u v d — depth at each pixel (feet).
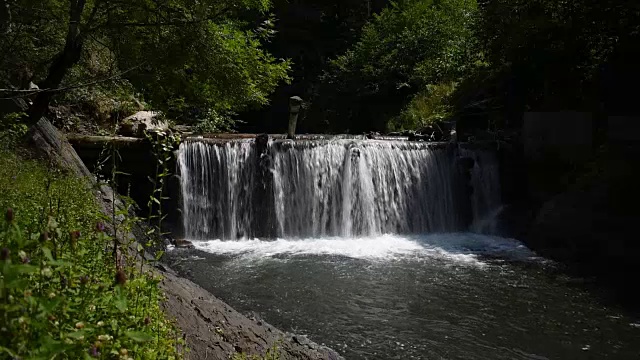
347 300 28.73
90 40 29.99
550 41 52.54
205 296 21.13
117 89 31.86
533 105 57.77
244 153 45.70
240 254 38.70
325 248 41.68
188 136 49.11
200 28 25.99
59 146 30.35
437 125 63.57
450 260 38.32
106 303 7.34
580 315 27.35
